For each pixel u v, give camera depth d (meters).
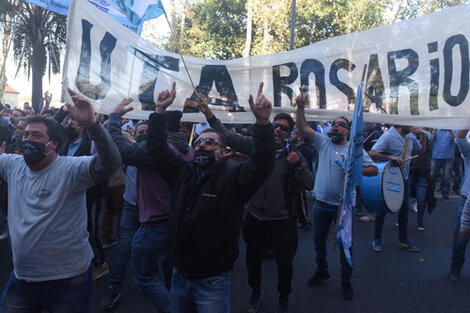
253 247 3.51
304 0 21.05
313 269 4.54
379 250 5.20
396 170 4.75
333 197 3.81
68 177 2.15
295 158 3.32
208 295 2.20
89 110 2.01
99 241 4.26
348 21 21.22
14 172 2.25
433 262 4.82
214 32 23.33
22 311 2.23
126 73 3.63
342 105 3.86
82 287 2.26
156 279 3.06
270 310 3.57
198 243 2.16
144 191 3.06
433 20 3.58
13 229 2.18
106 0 3.85
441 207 7.79
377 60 3.75
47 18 23.48
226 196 2.17
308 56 3.90
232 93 3.94
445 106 3.57
